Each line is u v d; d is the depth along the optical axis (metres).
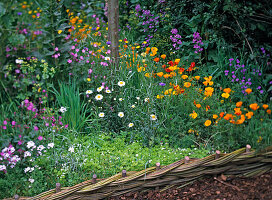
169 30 4.70
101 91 3.66
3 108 3.53
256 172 2.70
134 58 3.99
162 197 2.61
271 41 4.25
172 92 3.44
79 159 2.94
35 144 3.07
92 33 4.65
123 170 2.65
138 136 3.25
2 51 4.02
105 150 3.09
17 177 2.83
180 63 4.27
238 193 2.50
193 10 4.28
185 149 2.97
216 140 2.91
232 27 4.23
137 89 3.57
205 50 4.20
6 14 4.02
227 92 3.06
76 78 3.95
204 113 3.14
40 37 4.07
